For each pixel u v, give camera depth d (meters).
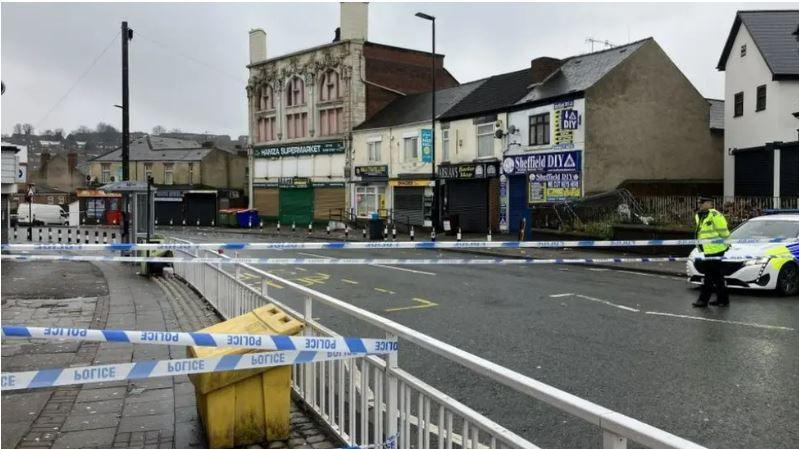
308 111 44.34
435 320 9.69
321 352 3.81
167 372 3.32
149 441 4.70
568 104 26.47
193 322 9.40
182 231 43.97
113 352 7.27
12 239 32.81
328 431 4.84
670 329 8.82
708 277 10.59
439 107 35.44
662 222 21.53
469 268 17.47
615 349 7.67
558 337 8.38
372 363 4.08
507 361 7.18
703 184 28.38
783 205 20.80
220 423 4.45
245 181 60.41
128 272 15.93
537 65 30.02
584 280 14.60
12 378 2.97
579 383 6.30
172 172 58.50
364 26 42.19
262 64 48.22
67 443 4.66
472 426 3.01
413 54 44.03
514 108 28.88
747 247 12.26
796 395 5.85
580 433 4.98
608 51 29.41
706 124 29.41
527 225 26.55
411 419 5.08
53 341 7.77
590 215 23.78
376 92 42.12
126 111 19.77
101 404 5.49
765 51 25.94
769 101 25.75
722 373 6.58
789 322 9.25
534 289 13.02
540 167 27.61
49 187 72.81
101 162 61.31
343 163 41.62
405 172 36.16
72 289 12.84
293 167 45.84
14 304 10.98
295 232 39.16
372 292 12.80
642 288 13.12
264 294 7.14
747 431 5.00
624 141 26.91
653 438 2.01
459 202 32.62
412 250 24.95
